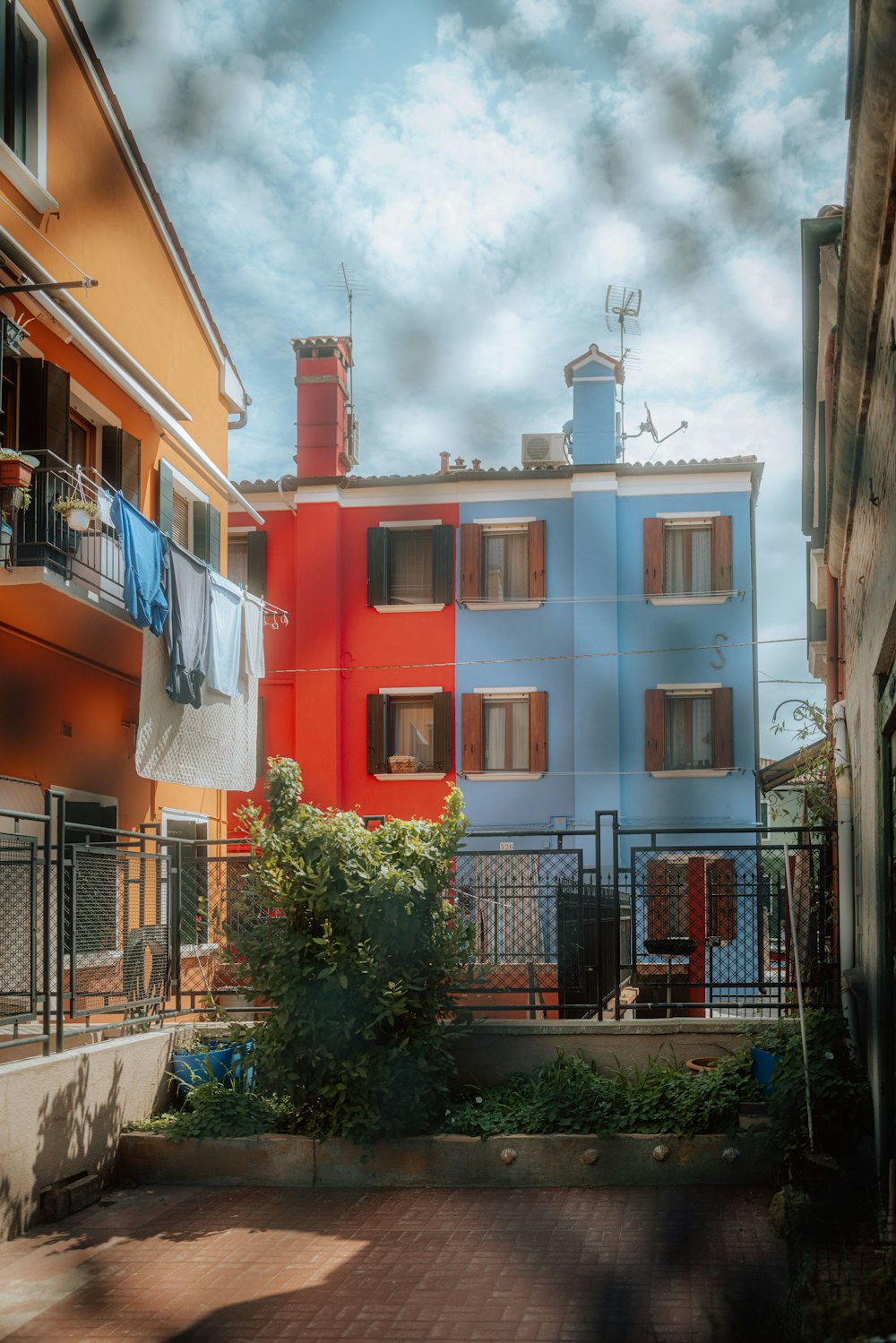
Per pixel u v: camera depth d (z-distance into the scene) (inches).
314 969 353.4
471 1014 373.4
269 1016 363.6
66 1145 320.2
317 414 968.9
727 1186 318.3
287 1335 222.1
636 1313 221.3
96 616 469.1
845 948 372.2
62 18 487.2
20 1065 304.7
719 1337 180.7
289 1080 348.8
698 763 908.0
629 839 892.0
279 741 928.9
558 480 932.0
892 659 269.6
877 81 161.2
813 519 562.3
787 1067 316.5
